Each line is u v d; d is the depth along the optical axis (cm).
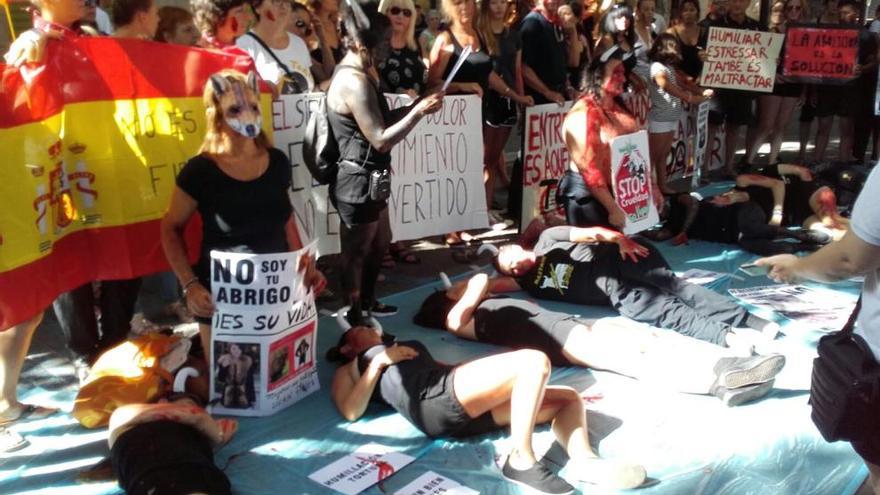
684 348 411
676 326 471
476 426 361
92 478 328
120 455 299
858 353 225
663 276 491
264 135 374
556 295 523
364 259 486
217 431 331
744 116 921
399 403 367
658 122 798
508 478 327
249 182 363
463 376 347
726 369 390
